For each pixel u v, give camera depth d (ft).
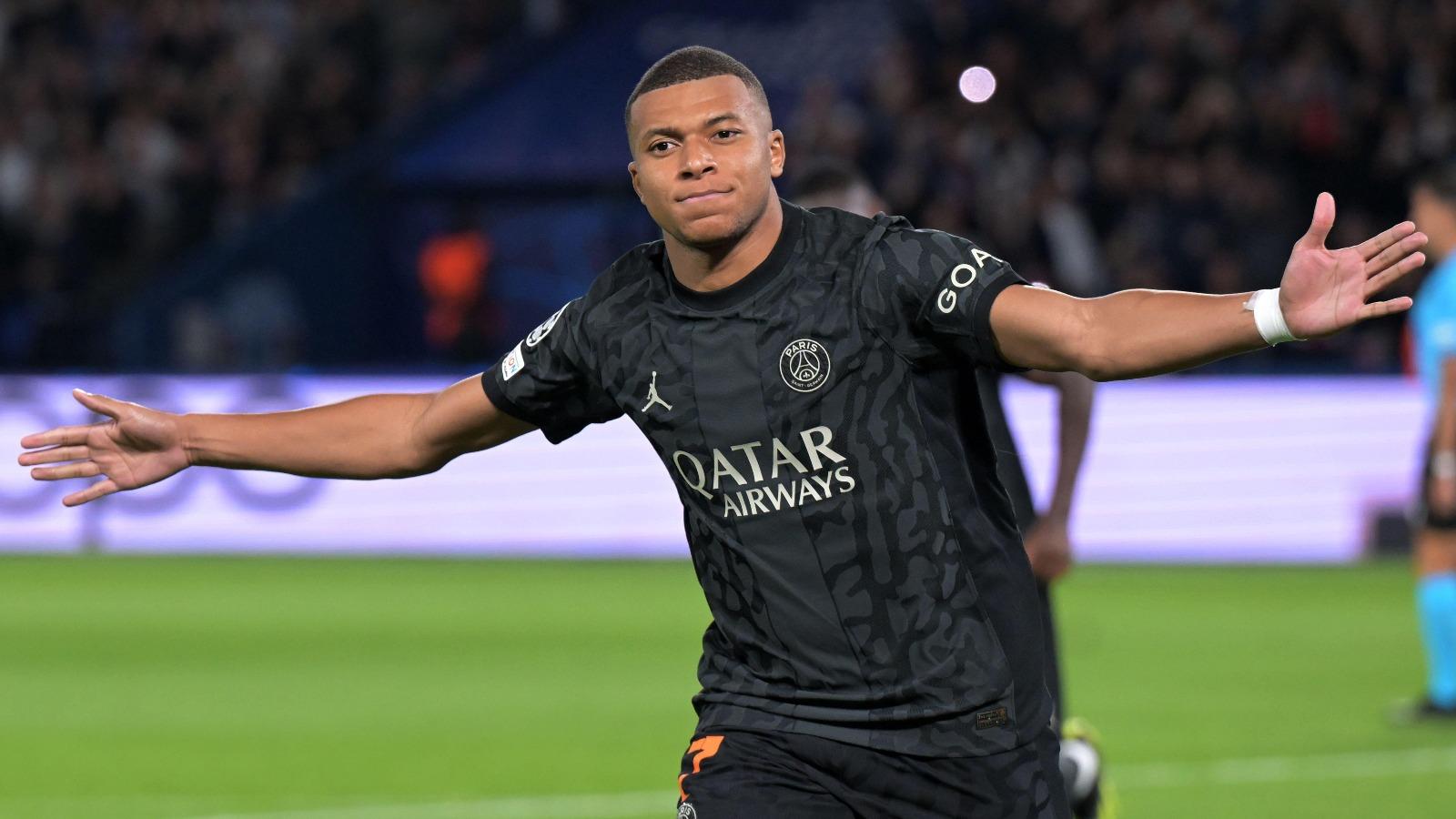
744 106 39.04
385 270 213.05
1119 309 36.94
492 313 208.64
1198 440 172.45
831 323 39.04
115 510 178.60
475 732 92.22
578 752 87.30
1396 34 220.64
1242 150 212.43
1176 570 165.78
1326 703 100.73
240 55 227.40
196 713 97.71
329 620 132.77
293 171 225.35
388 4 232.94
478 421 43.91
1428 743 89.61
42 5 228.22
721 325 39.75
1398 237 34.73
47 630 127.95
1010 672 40.27
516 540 176.14
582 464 175.73
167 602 142.72
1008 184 202.28
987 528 40.37
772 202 39.83
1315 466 172.76
